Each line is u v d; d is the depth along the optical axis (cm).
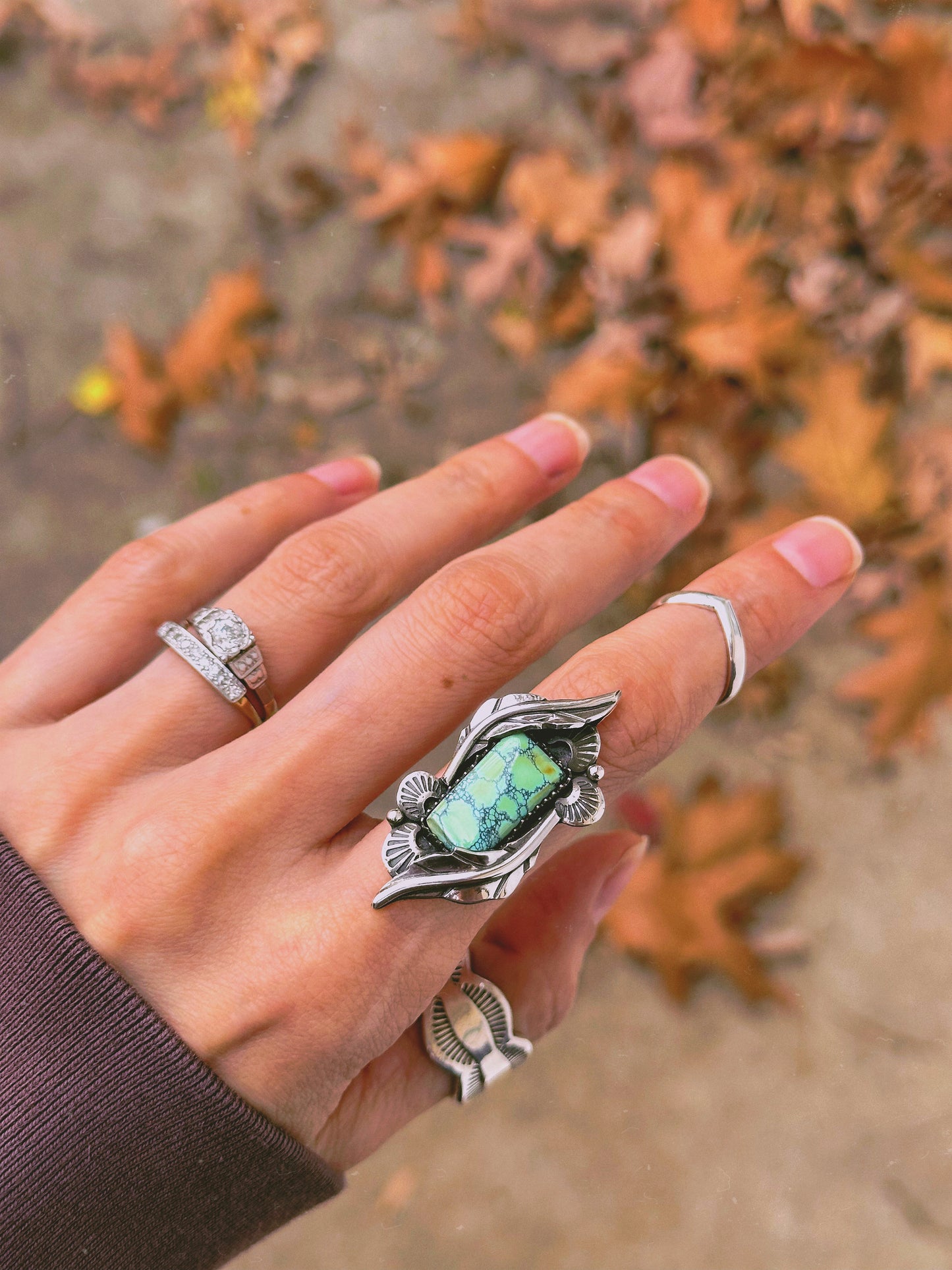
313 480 20
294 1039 15
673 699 16
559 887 18
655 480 18
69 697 18
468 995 17
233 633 17
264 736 16
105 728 17
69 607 19
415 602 17
